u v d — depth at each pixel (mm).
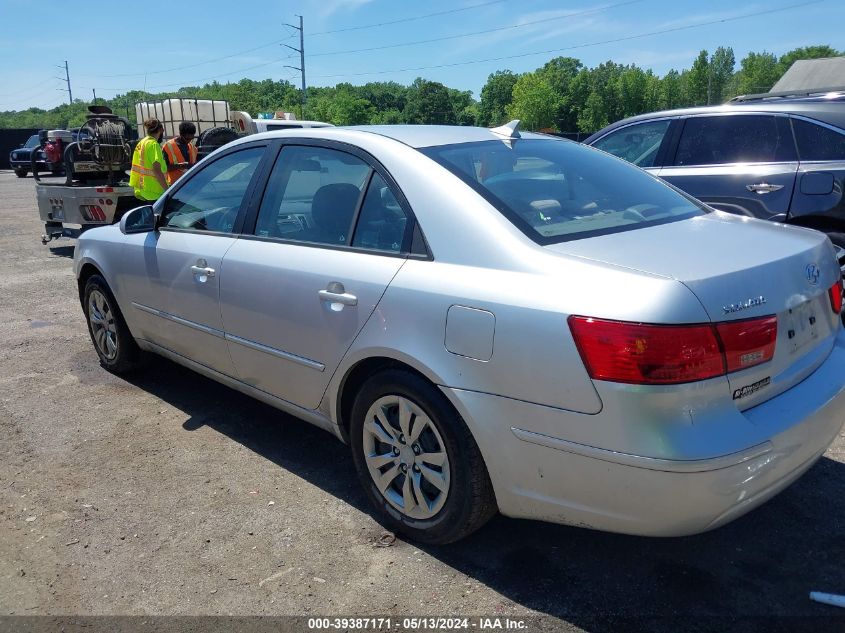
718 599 2598
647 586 2676
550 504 2467
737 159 5766
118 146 9984
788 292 2477
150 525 3137
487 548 2928
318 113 107188
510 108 126500
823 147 5348
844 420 2729
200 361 4020
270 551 2934
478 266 2598
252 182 3658
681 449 2150
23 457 3797
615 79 124750
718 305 2227
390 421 2943
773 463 2332
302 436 4031
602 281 2303
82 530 3105
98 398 4617
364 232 3053
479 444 2555
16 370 5188
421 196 2854
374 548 2941
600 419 2240
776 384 2434
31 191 22422
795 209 5398
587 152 3635
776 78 117562
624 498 2273
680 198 3426
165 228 4188
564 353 2289
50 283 8336
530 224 2678
